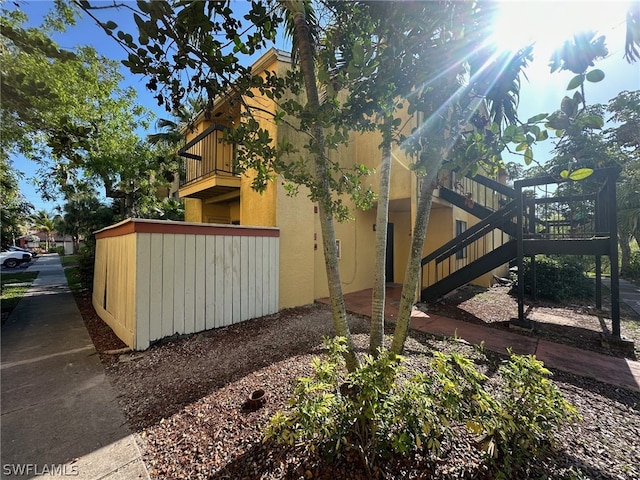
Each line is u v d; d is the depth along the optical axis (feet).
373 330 9.28
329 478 5.77
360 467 5.92
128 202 33.37
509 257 17.60
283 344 13.56
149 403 8.89
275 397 8.77
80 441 7.23
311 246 22.44
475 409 5.73
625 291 28.37
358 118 7.20
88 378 10.68
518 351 12.64
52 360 12.35
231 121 8.53
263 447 6.70
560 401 6.07
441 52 5.83
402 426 5.83
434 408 5.76
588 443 6.75
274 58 20.30
